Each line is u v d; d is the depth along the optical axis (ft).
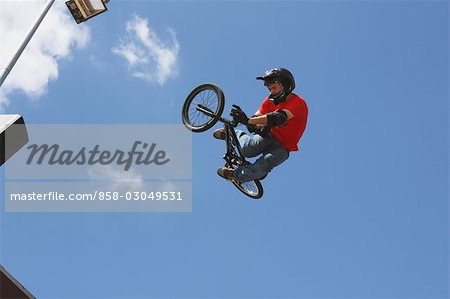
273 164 20.79
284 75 20.38
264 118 19.36
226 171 22.39
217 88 21.08
